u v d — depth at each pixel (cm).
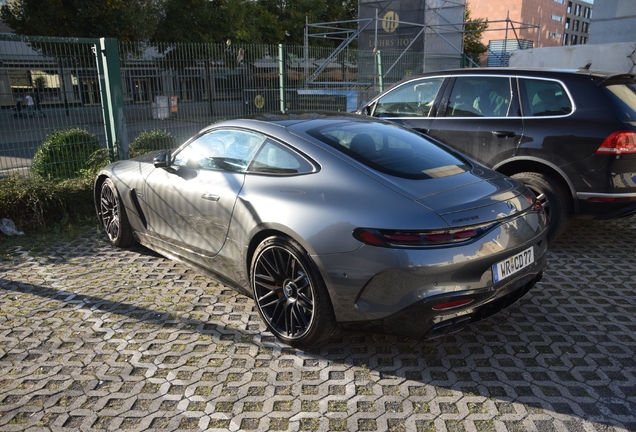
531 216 313
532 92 490
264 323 346
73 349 320
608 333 338
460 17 2152
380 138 353
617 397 270
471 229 273
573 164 454
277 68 1016
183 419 254
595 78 458
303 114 396
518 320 358
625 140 430
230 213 349
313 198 304
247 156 360
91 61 707
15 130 640
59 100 682
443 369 298
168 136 836
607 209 449
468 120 525
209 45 881
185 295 401
